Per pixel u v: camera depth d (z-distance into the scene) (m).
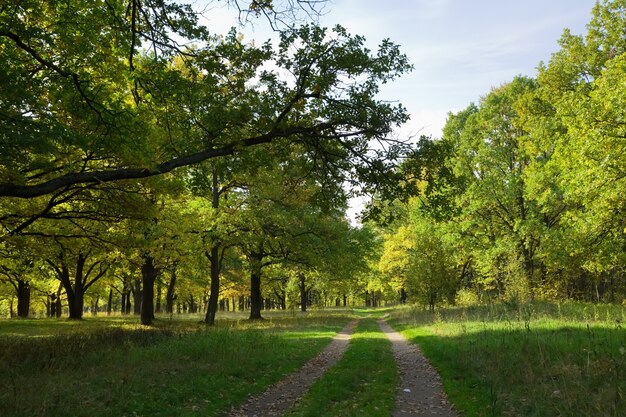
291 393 9.78
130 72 11.77
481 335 14.75
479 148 31.70
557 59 25.89
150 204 16.62
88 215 16.73
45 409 7.01
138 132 11.57
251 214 24.45
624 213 19.11
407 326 24.83
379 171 13.76
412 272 29.88
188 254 24.09
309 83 12.45
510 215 30.92
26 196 10.34
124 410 7.48
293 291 55.25
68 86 11.50
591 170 17.50
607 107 16.52
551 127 25.92
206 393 8.93
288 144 14.40
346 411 7.98
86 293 46.09
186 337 15.31
